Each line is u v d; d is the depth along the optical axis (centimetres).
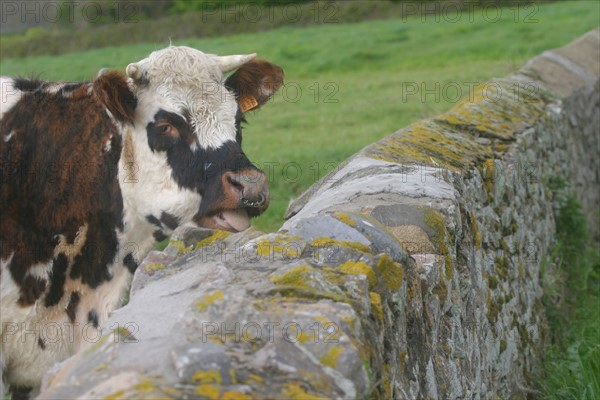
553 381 698
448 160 627
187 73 538
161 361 265
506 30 2861
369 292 345
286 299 312
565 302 891
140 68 529
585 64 1288
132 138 532
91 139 530
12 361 522
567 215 967
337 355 283
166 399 240
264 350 278
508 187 720
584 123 1210
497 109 863
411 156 607
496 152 737
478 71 2223
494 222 661
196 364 259
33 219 510
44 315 522
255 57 577
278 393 259
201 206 527
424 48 2761
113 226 538
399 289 366
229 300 299
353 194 509
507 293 652
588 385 676
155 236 554
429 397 396
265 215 1020
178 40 3303
